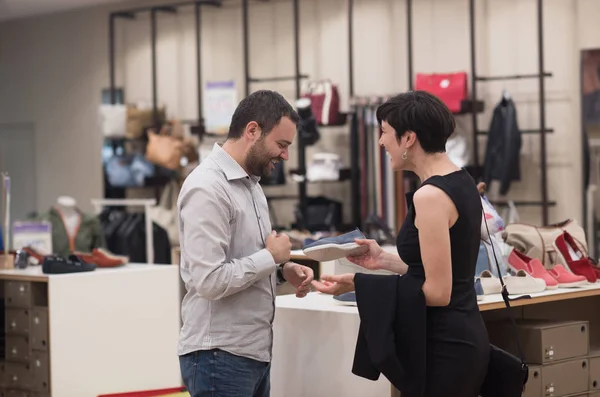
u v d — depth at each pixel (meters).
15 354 5.33
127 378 5.35
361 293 3.02
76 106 10.93
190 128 9.20
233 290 2.94
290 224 9.25
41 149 11.31
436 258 2.86
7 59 11.57
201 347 3.04
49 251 6.26
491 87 8.12
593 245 7.45
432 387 2.97
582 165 7.52
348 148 8.85
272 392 3.73
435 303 2.91
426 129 2.96
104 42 10.62
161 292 5.52
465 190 2.93
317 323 3.59
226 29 9.68
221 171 3.04
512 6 7.99
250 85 9.56
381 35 8.68
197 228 2.94
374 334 2.97
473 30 7.80
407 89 8.53
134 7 10.35
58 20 11.04
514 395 3.12
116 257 5.61
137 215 9.52
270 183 8.74
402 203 8.12
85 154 10.87
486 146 7.82
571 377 4.05
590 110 7.49
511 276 4.02
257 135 3.03
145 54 10.34
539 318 4.53
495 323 4.10
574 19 7.70
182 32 10.05
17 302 5.30
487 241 4.12
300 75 8.73
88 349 5.19
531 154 7.93
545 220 7.55
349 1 8.47
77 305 5.14
